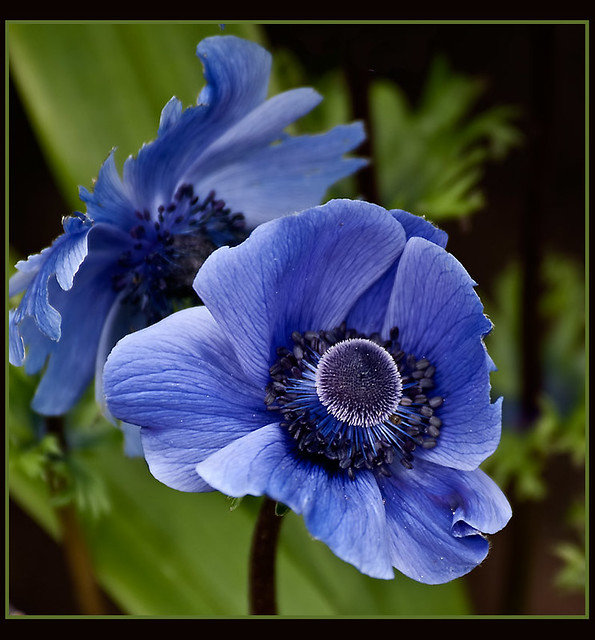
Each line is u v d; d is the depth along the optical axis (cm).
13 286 41
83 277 42
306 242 38
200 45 40
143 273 43
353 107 49
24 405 47
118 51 48
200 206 43
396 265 39
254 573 41
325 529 37
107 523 49
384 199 51
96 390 43
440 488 39
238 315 38
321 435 39
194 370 38
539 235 51
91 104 48
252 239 38
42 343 42
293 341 39
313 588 49
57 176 48
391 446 39
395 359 39
